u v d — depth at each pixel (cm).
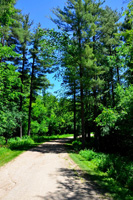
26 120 2783
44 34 1412
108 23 1491
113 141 1350
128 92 806
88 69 1391
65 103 2017
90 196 438
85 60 1307
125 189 509
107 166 761
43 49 1498
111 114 779
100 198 426
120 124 908
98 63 1577
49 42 1412
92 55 1345
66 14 1445
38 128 2942
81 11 1407
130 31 572
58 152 1284
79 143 1939
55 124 4200
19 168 729
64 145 1886
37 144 1883
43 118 3275
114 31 1719
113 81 1791
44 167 768
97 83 1388
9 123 1350
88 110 2188
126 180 588
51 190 475
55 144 1998
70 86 1611
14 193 446
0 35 1347
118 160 841
